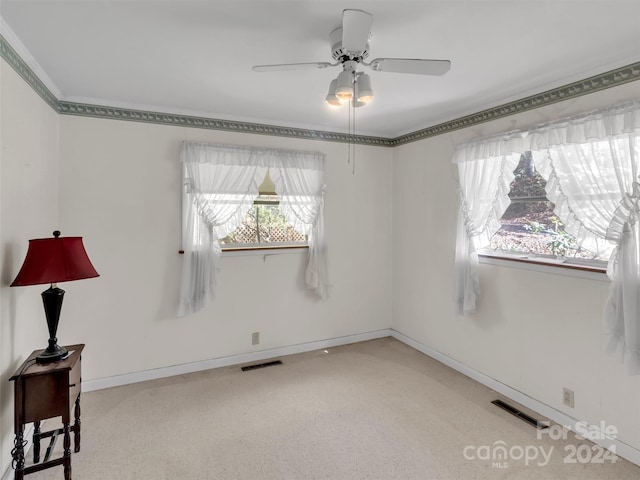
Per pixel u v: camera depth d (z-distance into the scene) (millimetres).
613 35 1808
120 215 2936
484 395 2809
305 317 3709
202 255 3121
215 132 3230
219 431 2324
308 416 2502
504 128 2770
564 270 2363
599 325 2184
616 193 2047
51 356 1901
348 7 1583
